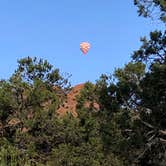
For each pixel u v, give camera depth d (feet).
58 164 117.60
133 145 91.15
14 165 115.24
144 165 96.17
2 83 126.52
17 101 124.88
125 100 91.66
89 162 112.88
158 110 89.04
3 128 124.47
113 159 104.58
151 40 89.92
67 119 122.83
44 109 124.98
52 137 124.06
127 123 91.66
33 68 129.29
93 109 106.42
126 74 91.40
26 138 122.42
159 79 87.76
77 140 122.31
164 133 88.99
